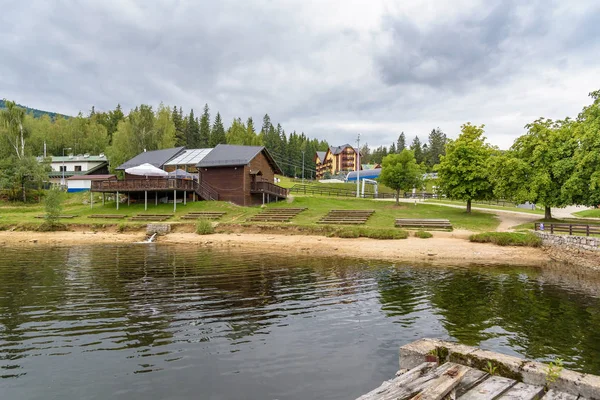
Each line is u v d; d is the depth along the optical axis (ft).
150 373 24.12
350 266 64.39
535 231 84.12
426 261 69.21
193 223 114.93
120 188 145.79
